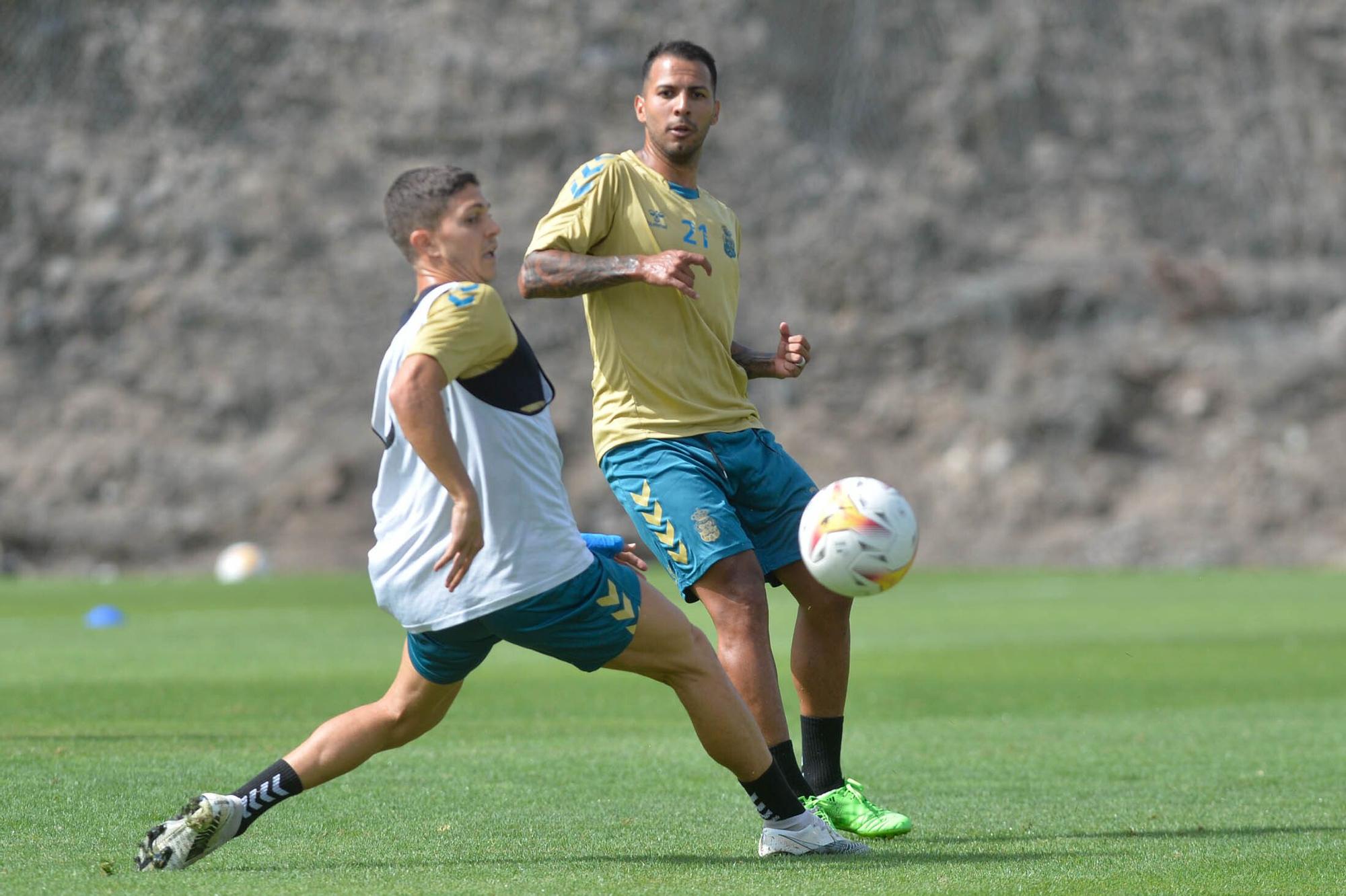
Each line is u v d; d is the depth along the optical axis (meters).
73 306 115.25
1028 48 146.25
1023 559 113.12
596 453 18.34
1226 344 129.75
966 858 15.28
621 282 17.00
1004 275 130.12
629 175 18.11
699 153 18.61
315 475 108.19
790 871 14.38
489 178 125.38
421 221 14.20
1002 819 17.95
